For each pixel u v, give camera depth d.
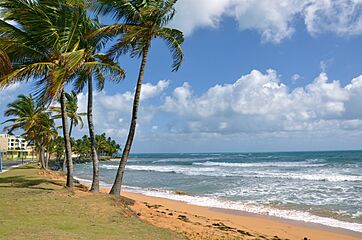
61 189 13.63
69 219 8.27
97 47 14.32
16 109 28.67
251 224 12.34
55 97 10.79
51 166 55.25
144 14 12.13
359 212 14.80
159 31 12.80
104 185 27.77
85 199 11.23
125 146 13.16
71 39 12.96
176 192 22.25
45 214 8.68
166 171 46.75
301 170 41.62
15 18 12.24
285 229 11.69
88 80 14.30
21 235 6.61
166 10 12.38
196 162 79.44
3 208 9.24
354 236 10.88
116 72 13.83
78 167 70.06
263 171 41.22
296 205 16.77
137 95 12.98
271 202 17.78
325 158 78.75
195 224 10.23
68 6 12.91
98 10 12.40
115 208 10.10
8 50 12.17
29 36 12.80
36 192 12.44
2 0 11.88
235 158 101.31
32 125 29.31
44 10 12.72
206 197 19.78
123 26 12.10
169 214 11.84
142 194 21.19
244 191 22.47
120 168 13.12
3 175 22.73
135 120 13.10
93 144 14.59
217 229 10.00
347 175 32.41
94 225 7.85
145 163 85.06
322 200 18.23
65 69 11.16
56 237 6.56
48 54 13.21
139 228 7.90
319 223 12.73
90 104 14.58
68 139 14.04
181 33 13.18
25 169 31.00
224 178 32.41
